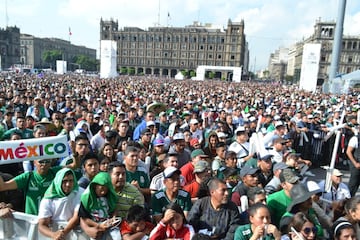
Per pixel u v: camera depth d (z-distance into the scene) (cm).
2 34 11969
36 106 1030
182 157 629
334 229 350
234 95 2541
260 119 1067
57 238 318
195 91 2944
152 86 3531
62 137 379
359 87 3120
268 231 320
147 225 361
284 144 675
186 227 345
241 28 11550
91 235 317
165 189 411
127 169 486
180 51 12212
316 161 978
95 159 418
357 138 662
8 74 4916
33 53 14125
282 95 2809
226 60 11838
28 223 336
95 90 2259
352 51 10162
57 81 3359
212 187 372
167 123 984
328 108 1734
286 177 409
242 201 425
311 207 384
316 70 2872
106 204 338
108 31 12794
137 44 12550
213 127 924
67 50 17012
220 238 362
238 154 694
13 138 628
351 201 370
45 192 367
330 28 10444
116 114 1064
